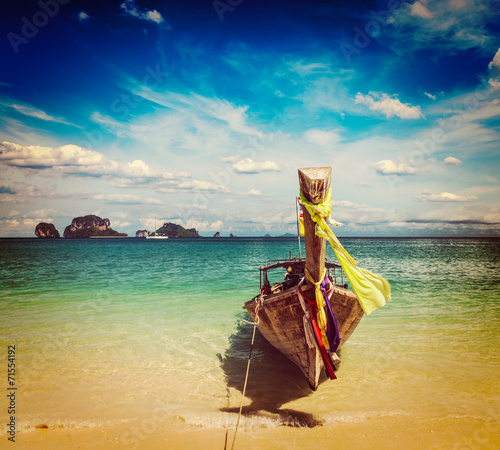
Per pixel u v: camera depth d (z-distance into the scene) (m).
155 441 5.10
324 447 4.89
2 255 48.16
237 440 5.12
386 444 4.93
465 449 4.75
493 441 4.91
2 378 7.23
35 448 4.91
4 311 13.11
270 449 4.86
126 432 5.32
